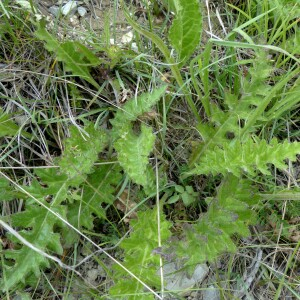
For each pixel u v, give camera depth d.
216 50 0.38
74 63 0.36
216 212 0.32
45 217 0.32
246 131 0.34
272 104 0.38
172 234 0.33
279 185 0.38
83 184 0.34
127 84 0.39
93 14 0.42
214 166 0.32
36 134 0.37
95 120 0.38
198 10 0.32
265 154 0.30
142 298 0.29
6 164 0.36
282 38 0.41
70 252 0.34
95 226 0.35
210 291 0.35
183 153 0.38
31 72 0.37
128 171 0.32
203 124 0.35
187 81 0.35
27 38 0.38
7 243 0.34
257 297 0.35
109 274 0.32
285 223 0.36
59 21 0.40
